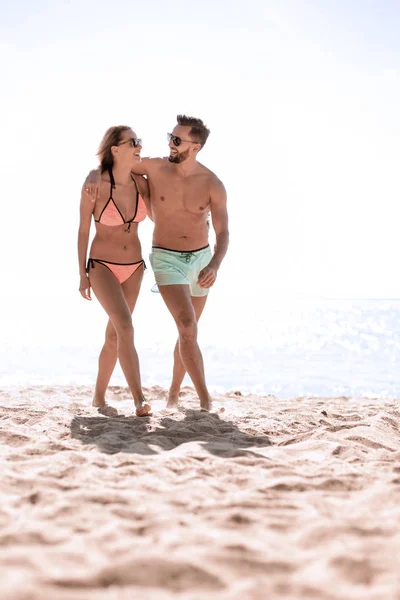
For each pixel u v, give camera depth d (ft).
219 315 117.80
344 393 28.86
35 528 6.97
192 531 7.03
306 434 13.52
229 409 18.98
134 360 15.99
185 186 16.53
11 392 22.39
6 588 5.32
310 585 5.55
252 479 9.48
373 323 94.07
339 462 11.07
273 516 7.68
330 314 123.24
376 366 39.11
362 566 6.02
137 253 16.79
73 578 5.61
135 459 10.68
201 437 13.47
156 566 5.89
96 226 16.53
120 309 15.99
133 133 16.06
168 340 56.75
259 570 6.00
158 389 23.31
